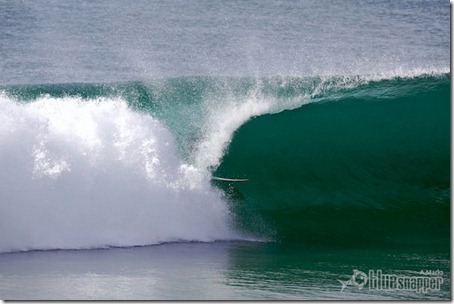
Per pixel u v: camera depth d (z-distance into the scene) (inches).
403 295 1454.2
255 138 2277.3
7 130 1817.2
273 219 2041.1
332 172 2245.3
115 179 1854.1
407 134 2330.2
